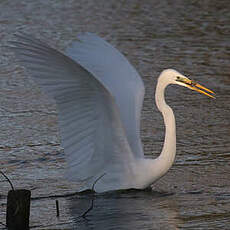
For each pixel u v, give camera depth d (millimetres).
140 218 10656
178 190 12172
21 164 13820
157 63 23375
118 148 11586
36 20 30719
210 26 30109
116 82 12195
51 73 10570
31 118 17406
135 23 30641
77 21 30719
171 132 12031
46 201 11648
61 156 14336
